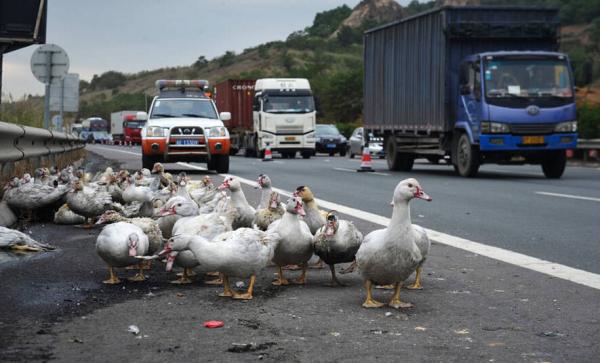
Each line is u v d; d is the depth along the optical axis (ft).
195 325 18.48
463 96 73.77
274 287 23.67
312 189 57.98
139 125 268.21
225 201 28.27
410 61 84.43
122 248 22.86
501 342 17.24
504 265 26.89
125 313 19.54
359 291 23.08
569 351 16.55
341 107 323.98
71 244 30.25
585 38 397.39
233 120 152.35
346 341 17.20
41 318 18.75
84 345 16.58
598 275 24.91
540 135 69.77
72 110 81.66
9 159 41.19
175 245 22.09
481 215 41.60
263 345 16.79
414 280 24.43
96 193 34.83
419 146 83.25
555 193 54.70
